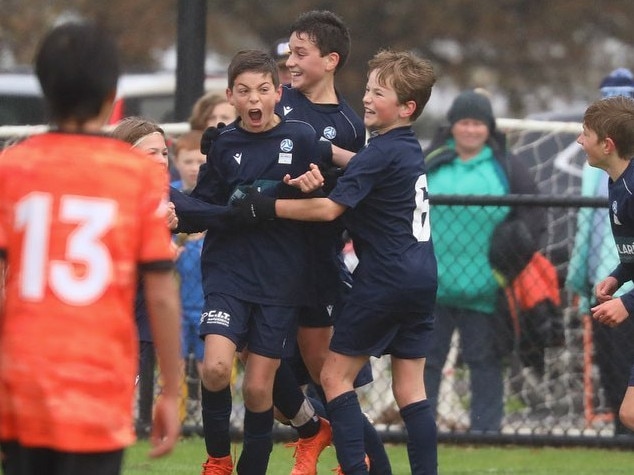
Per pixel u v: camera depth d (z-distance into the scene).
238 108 20.27
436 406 28.39
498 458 27.58
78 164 13.32
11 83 47.12
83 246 13.16
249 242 20.47
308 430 22.23
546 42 100.62
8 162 13.43
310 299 20.92
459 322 28.38
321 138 21.77
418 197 20.47
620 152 20.91
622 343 28.25
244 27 102.25
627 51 103.69
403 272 20.09
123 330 13.30
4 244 13.30
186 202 20.38
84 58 13.46
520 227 28.08
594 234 28.08
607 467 26.53
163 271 13.52
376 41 97.88
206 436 21.14
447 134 29.92
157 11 99.06
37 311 13.07
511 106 100.56
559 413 28.66
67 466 13.03
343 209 19.86
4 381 13.10
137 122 21.47
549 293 28.28
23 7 98.94
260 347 20.44
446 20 98.00
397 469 25.92
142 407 28.00
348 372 20.47
